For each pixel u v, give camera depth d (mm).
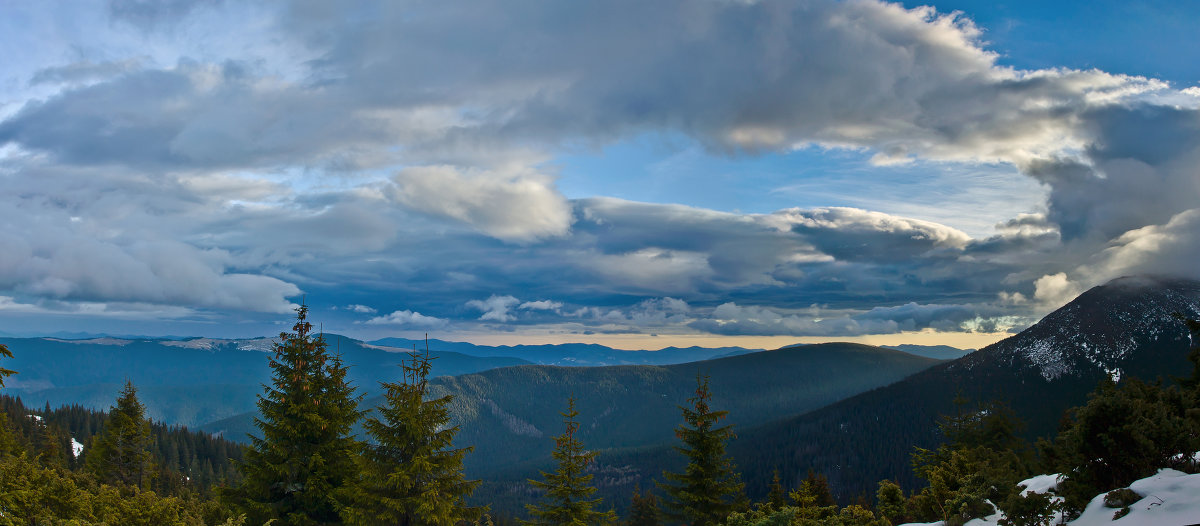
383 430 22000
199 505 22484
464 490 22453
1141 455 13445
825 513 19859
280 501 23781
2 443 31453
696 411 29141
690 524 28188
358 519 21266
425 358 22281
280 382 23844
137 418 40344
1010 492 14898
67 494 19953
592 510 26984
